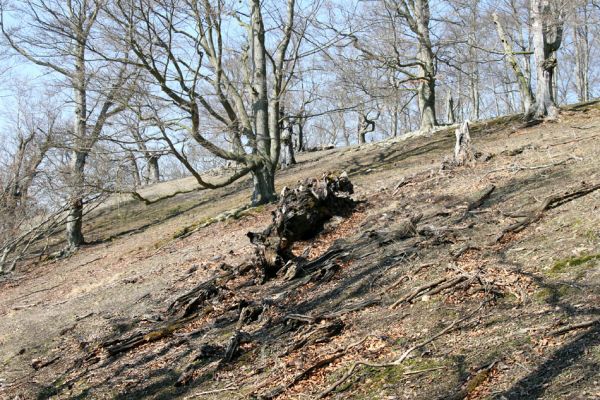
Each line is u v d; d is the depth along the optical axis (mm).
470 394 4551
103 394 7266
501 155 13164
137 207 27656
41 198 20875
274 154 17500
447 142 21734
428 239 8453
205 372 6938
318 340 6516
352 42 19531
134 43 13109
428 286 6785
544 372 4512
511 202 9031
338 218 11062
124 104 13445
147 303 10367
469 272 6699
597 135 12664
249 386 6148
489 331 5438
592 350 4551
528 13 24688
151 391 6961
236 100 16828
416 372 5203
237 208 17750
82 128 19047
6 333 11125
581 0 19234
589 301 5277
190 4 14008
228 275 9859
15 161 19906
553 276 6023
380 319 6559
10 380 8602
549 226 7410
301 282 8633
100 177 15344
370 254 8844
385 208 11328
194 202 25875
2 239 19875
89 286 13648
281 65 18031
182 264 12570
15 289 16688
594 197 7809
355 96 22984
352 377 5539
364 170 20109
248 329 7766
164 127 13820
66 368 8492
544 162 11055
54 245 23672
